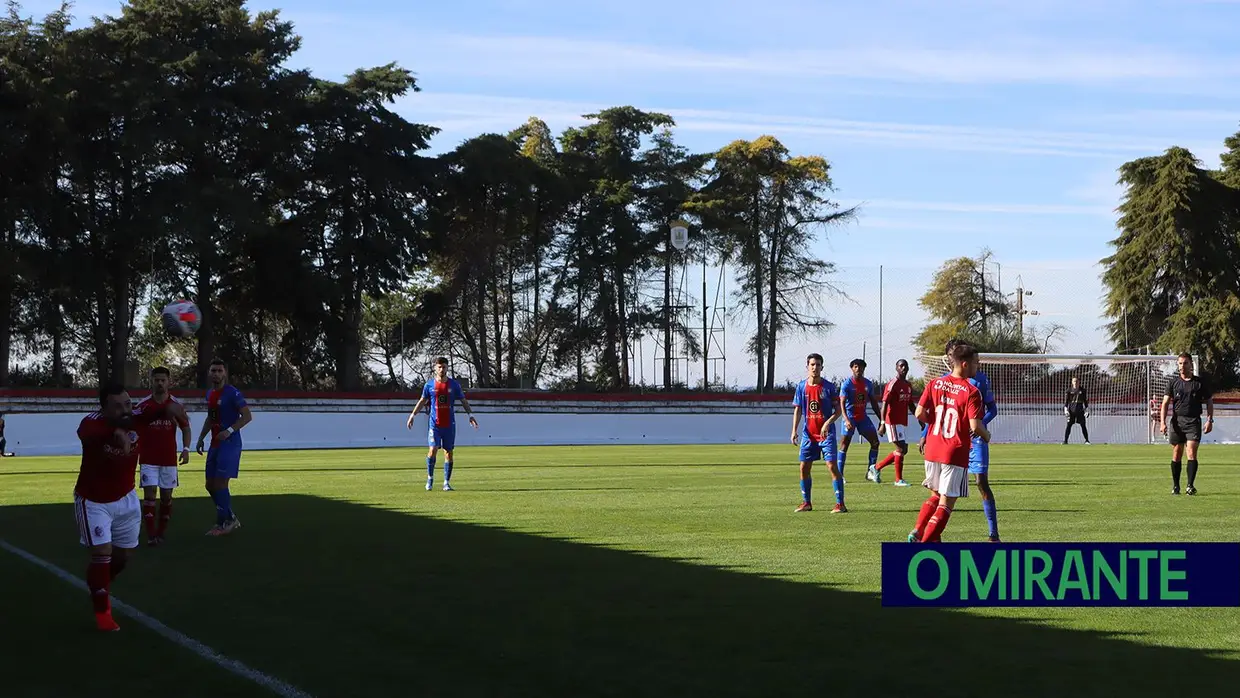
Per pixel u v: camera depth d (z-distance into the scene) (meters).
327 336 60.69
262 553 11.50
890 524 13.88
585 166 69.12
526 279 68.69
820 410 15.34
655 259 67.25
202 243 51.81
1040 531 13.04
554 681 6.42
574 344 67.62
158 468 12.16
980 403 11.23
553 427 44.41
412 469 26.11
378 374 67.50
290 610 8.45
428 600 8.84
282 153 58.75
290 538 12.75
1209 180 67.50
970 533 12.91
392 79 62.94
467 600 8.83
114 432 7.98
